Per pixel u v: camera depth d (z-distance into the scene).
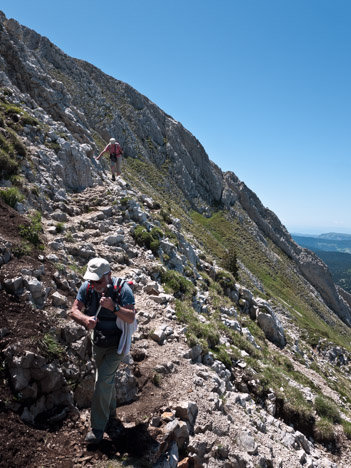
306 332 40.22
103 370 5.19
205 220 117.50
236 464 6.38
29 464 4.45
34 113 21.19
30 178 14.42
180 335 9.84
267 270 104.38
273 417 10.09
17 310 6.16
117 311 5.03
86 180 19.47
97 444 5.16
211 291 21.08
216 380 8.84
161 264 15.74
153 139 125.00
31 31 94.50
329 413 11.95
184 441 6.12
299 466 7.88
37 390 5.39
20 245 8.36
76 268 10.18
